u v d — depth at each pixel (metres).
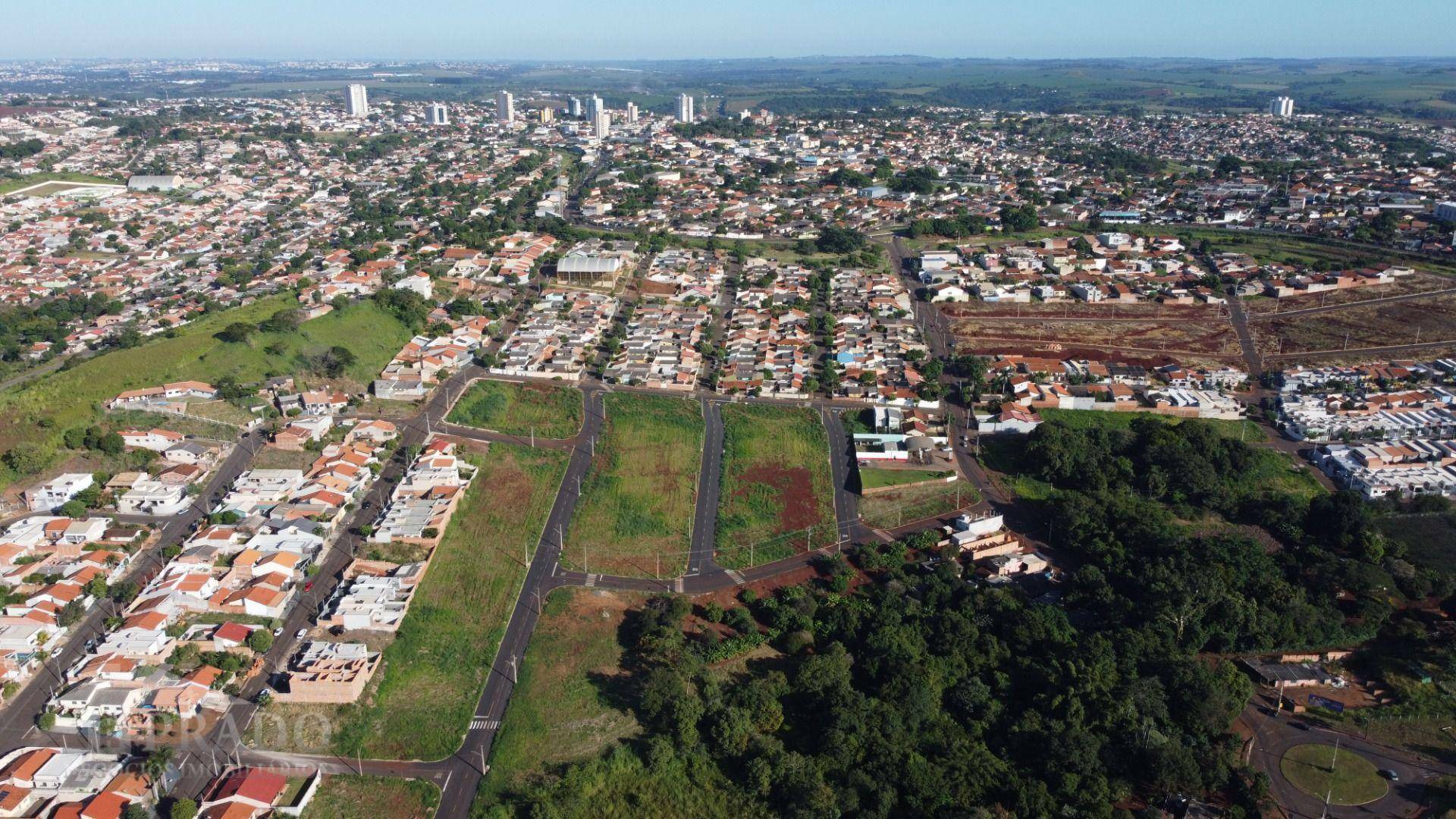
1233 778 119.44
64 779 116.75
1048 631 144.25
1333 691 136.75
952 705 133.38
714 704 130.88
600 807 118.44
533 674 141.12
